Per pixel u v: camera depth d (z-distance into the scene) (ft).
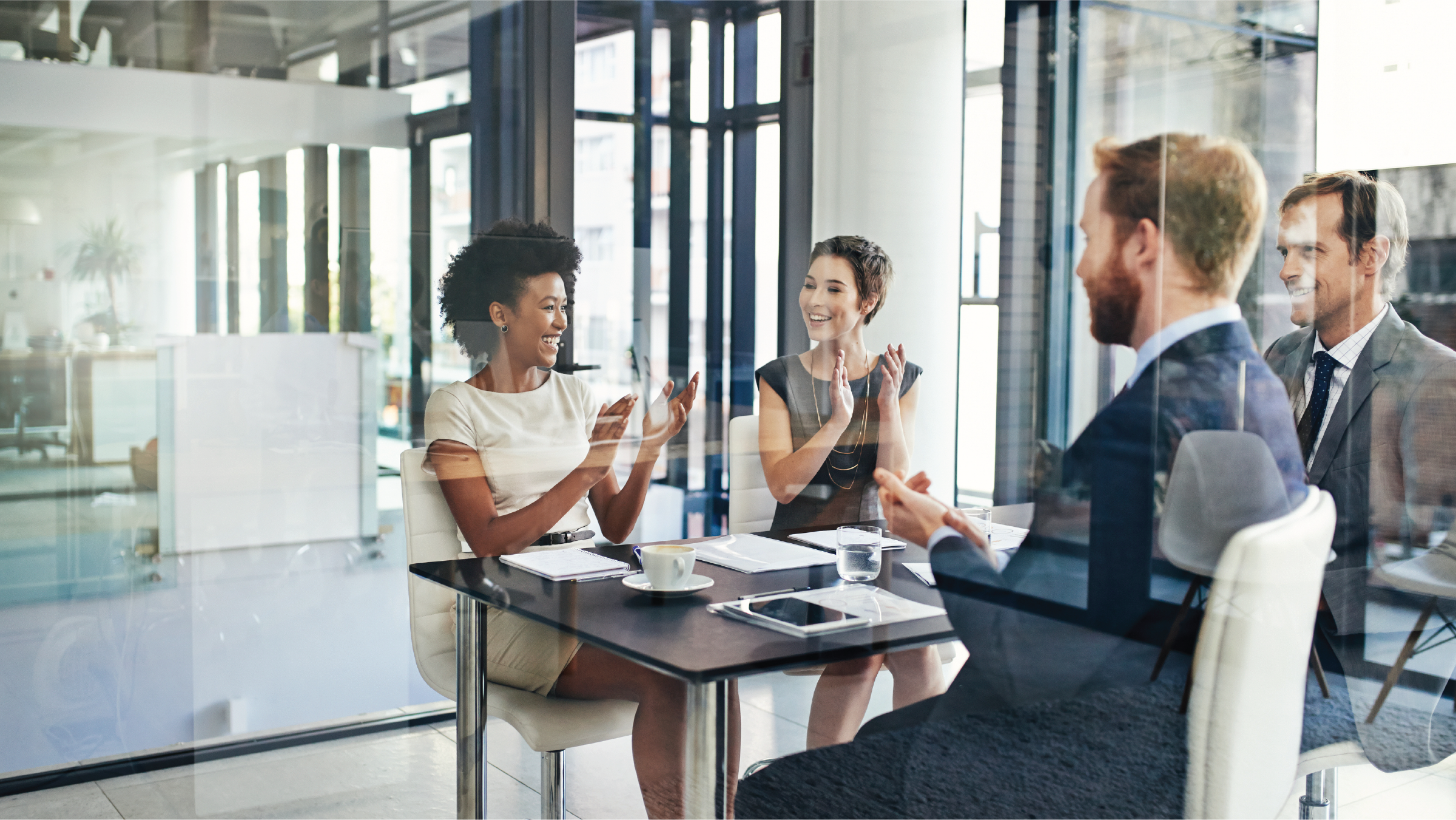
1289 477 4.27
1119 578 4.01
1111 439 4.17
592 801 4.97
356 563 4.92
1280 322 5.44
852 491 4.93
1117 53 4.79
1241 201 4.88
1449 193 5.80
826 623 3.56
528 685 4.54
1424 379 5.85
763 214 5.00
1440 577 5.81
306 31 4.41
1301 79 5.38
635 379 4.98
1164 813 3.87
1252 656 3.76
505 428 4.85
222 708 4.80
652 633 3.43
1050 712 4.00
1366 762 5.49
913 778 4.13
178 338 4.41
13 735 4.48
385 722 5.09
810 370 4.99
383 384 4.68
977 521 4.66
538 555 4.60
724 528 5.14
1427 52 5.81
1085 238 4.59
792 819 4.03
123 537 4.53
